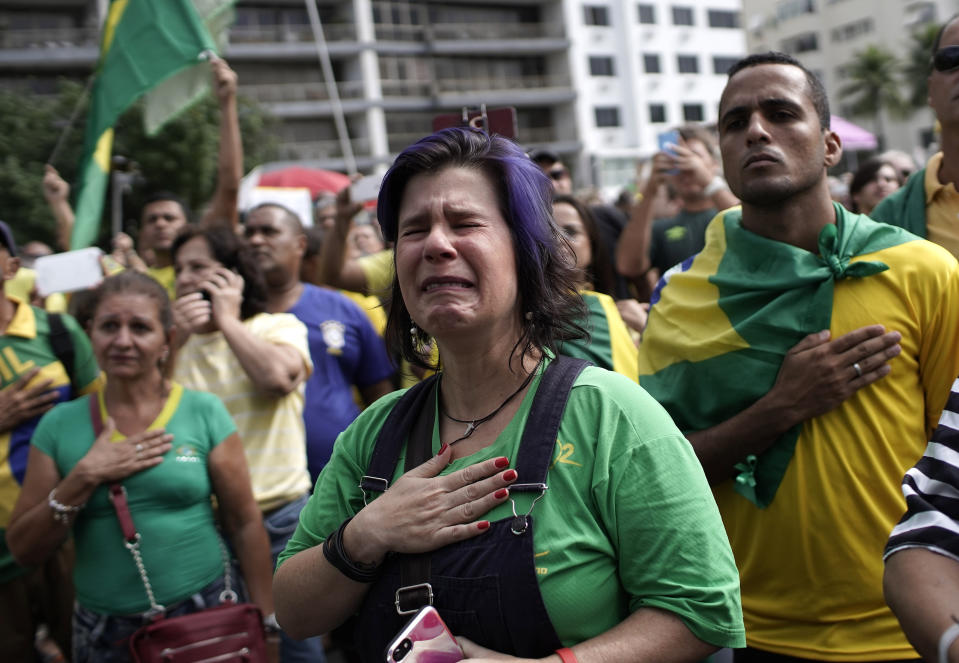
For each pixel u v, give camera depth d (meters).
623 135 48.53
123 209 23.28
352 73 43.25
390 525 1.50
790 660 2.27
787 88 2.25
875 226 2.31
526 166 1.59
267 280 4.21
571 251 1.69
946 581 1.23
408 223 1.59
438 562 1.49
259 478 3.53
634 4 48.78
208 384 3.61
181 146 22.62
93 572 2.88
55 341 3.70
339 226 4.83
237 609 2.74
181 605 2.90
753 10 59.41
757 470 2.29
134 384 2.97
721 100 2.38
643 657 1.41
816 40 56.97
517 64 47.25
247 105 27.75
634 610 1.51
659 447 1.50
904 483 1.36
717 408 2.37
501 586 1.44
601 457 1.48
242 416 3.57
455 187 1.56
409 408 1.70
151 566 2.85
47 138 23.52
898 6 53.16
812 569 2.24
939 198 2.74
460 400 1.64
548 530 1.45
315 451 4.02
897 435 2.21
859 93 53.59
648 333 2.58
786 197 2.27
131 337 2.91
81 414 2.99
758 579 2.32
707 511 1.49
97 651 2.88
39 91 36.41
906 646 2.19
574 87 47.19
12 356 3.61
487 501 1.46
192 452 2.96
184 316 3.52
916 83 50.97
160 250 5.03
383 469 1.64
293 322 3.81
